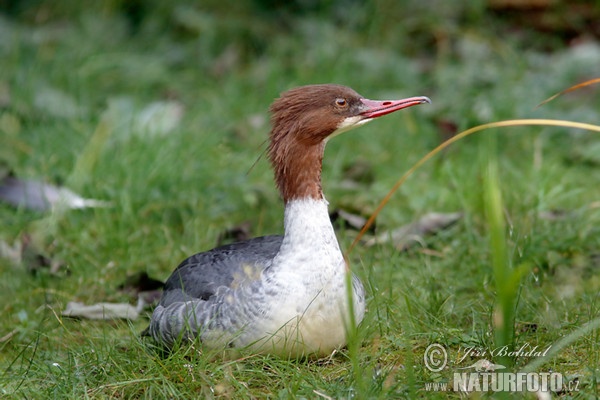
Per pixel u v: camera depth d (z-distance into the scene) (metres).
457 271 9.59
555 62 14.61
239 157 12.38
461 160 12.23
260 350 7.48
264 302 7.39
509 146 12.62
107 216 10.78
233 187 11.46
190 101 14.41
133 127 12.81
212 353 7.56
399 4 16.28
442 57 15.38
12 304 9.33
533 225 9.97
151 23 16.25
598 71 14.20
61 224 10.80
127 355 7.85
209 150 12.28
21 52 14.91
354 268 9.48
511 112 13.15
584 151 12.32
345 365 7.59
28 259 9.98
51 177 11.62
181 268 8.34
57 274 9.89
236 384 7.17
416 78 14.67
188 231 10.69
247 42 16.20
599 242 9.98
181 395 7.08
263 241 8.56
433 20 16.05
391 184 11.77
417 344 7.94
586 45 14.88
